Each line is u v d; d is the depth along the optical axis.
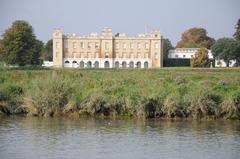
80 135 88.62
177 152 76.62
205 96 107.94
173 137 87.44
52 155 74.31
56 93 111.31
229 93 112.50
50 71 153.62
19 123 100.12
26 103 111.06
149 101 107.88
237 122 103.56
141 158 73.12
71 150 77.38
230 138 86.75
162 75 151.88
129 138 86.38
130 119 106.44
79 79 133.00
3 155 74.12
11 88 120.25
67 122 101.81
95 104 110.06
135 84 127.12
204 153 76.06
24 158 72.62
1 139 84.56
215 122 103.25
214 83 127.88
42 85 114.75
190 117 107.56
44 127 95.94
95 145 80.81
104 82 126.94
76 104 110.88
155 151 77.06
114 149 78.19
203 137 87.50
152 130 93.75
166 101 107.56
